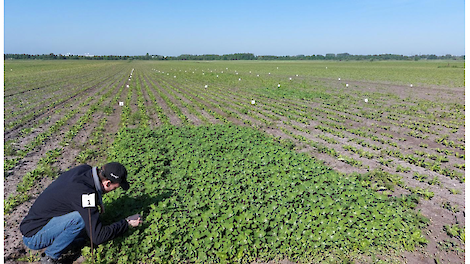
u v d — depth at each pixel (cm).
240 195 577
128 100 1805
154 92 2283
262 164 724
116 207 515
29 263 418
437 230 513
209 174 663
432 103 1722
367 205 552
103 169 407
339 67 6919
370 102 1795
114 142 938
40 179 680
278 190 586
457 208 579
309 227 487
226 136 964
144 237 458
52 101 1770
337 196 576
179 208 523
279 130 1169
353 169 782
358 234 479
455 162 831
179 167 714
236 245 446
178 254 429
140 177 642
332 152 880
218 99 1938
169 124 1205
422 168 788
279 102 1817
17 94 2062
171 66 7906
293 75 4197
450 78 3416
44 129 1134
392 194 639
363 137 1083
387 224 501
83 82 3053
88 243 448
